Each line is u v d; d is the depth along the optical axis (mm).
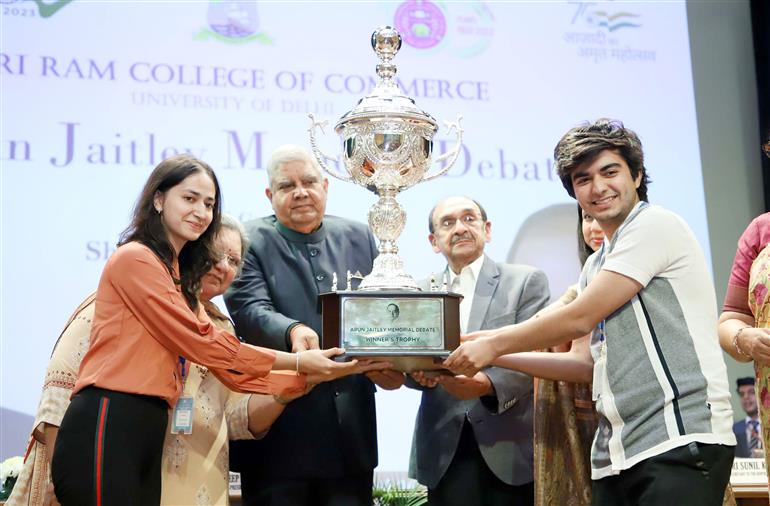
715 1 5230
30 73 4398
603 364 2293
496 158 4820
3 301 4211
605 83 5027
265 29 4695
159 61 4555
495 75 4895
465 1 4926
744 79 5191
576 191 2377
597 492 2307
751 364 4801
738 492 2873
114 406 2139
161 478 2307
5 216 4273
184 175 2322
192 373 2484
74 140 4402
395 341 2305
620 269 2236
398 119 2445
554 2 5031
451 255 3094
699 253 2285
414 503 3467
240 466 2777
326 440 2684
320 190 2803
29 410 4176
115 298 2232
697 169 5055
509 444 2826
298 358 2318
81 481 2092
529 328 2307
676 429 2119
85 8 4508
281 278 2779
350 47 4793
